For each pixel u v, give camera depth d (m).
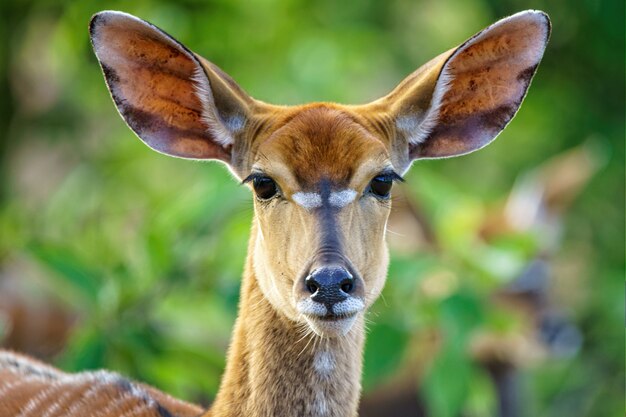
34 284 13.95
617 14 16.75
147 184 15.76
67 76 15.66
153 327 11.13
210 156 8.11
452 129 8.28
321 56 15.60
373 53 17.14
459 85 8.20
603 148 17.30
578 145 17.70
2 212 14.90
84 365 10.61
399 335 11.09
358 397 7.85
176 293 11.19
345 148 7.48
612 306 16.03
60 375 9.25
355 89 16.80
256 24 15.70
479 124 8.31
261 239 7.75
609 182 17.36
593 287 16.77
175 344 11.02
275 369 7.68
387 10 18.16
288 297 7.48
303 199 7.41
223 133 7.97
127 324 10.95
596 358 16.25
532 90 17.75
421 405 13.54
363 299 7.21
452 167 17.75
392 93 8.20
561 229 16.16
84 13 14.51
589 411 15.97
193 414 8.48
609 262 17.12
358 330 7.78
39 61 16.70
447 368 11.09
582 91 17.59
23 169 17.72
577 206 17.39
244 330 7.86
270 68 15.48
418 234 13.22
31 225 14.10
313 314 7.10
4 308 13.73
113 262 11.84
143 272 11.04
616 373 16.08
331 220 7.32
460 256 11.76
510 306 14.49
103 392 8.51
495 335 13.79
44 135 16.25
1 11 15.54
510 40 8.02
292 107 7.99
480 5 17.73
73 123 16.23
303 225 7.38
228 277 11.01
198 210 11.00
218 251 11.06
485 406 12.70
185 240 11.15
